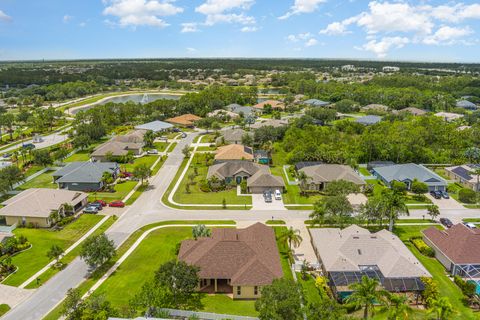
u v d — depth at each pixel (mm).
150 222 76625
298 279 56875
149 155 128750
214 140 148500
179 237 70062
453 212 82000
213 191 94312
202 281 55750
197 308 50156
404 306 42938
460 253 58031
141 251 64750
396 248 60781
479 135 129500
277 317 39688
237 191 94688
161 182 101188
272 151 131250
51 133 167750
